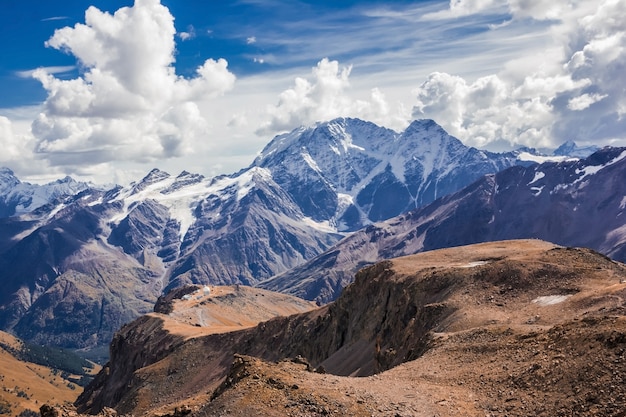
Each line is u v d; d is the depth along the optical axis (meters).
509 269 102.25
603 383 44.62
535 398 47.38
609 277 91.56
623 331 49.38
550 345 55.00
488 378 54.31
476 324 83.38
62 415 63.06
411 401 50.47
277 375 54.41
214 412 48.91
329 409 47.44
